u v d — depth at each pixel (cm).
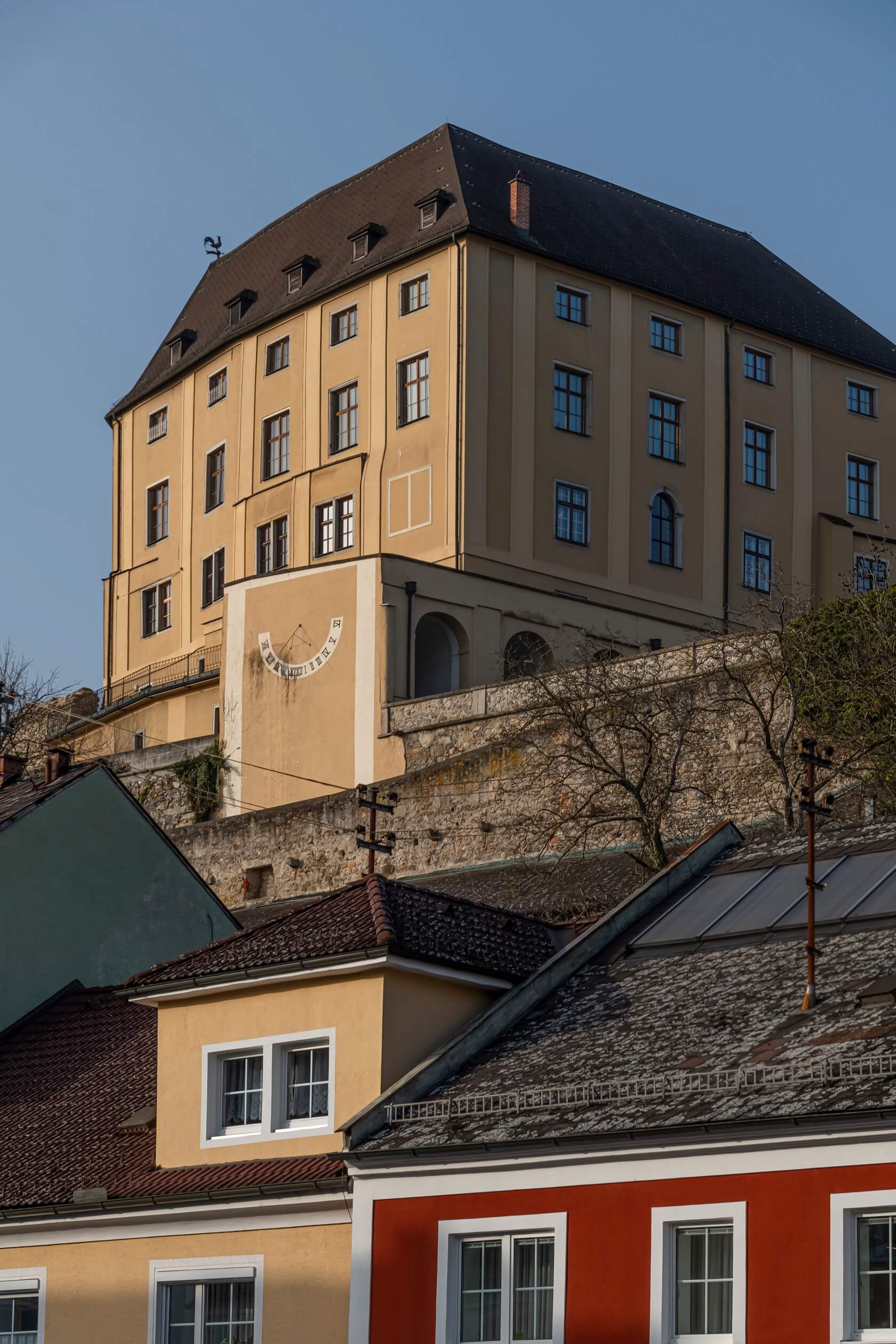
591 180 7350
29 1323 2614
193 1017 2642
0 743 7256
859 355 7419
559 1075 2317
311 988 2541
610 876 4509
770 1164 2006
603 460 6719
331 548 6850
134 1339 2484
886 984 2248
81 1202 2544
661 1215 2070
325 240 7331
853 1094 1981
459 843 5244
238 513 7281
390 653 5991
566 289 6756
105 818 3506
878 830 2698
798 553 7125
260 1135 2523
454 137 7112
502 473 6494
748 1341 1978
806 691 4556
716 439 7000
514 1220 2178
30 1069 3112
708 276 7225
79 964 3406
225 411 7469
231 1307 2430
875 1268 1931
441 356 6575
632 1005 2458
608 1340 2075
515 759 5159
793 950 2444
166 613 7706
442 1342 2200
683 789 4575
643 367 6875
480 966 2545
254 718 6366
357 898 2684
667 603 6762
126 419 8081
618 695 4900
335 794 5788
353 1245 2300
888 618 4531
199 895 3591
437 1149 2230
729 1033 2273
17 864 3378
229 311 7625
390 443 6700
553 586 6525
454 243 6594
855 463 7356
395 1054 2466
